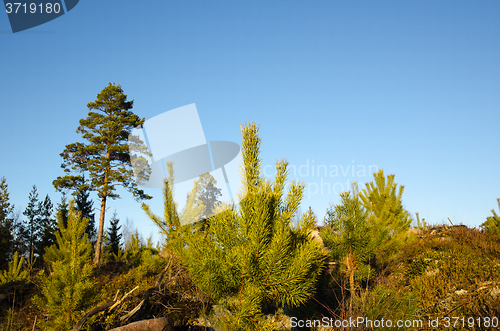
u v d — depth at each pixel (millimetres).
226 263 4965
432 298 7258
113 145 21312
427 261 9258
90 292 5316
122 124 22125
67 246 6016
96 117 22719
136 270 8586
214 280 4977
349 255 7457
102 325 5422
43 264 12422
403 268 9031
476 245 10758
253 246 4906
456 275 8094
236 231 5289
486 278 7832
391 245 8438
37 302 5098
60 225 6047
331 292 7449
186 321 6289
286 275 4809
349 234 7324
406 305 5941
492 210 12703
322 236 7828
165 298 6754
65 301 5000
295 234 5520
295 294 4965
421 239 11977
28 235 26000
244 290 5012
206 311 6453
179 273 7305
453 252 10016
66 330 4977
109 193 20781
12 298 7250
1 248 14469
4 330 5551
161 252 8328
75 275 5238
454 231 12758
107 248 21531
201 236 5398
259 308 4922
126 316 5668
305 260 4781
